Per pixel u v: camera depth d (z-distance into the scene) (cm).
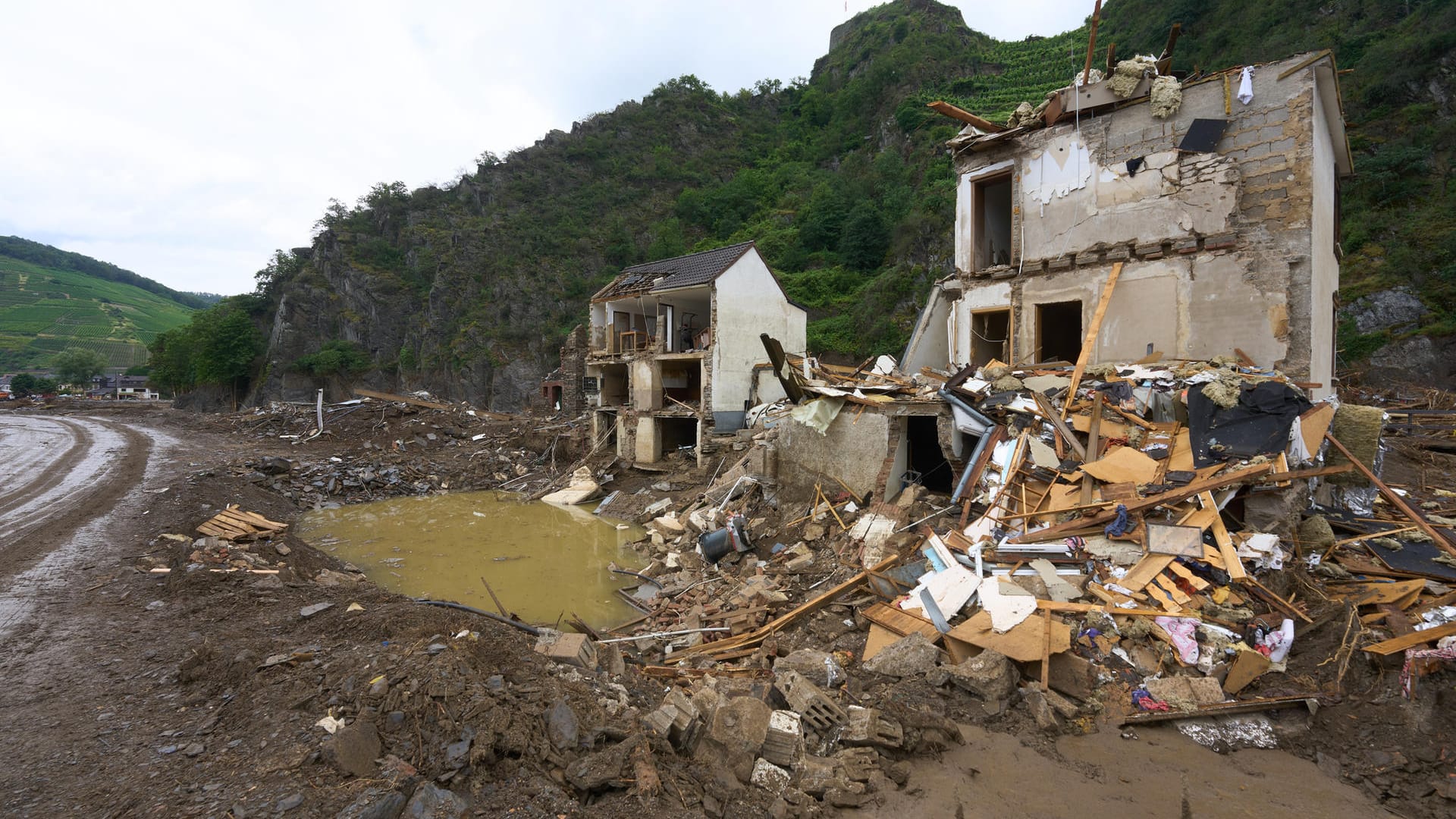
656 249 6662
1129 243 1402
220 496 1934
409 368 6719
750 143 8462
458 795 473
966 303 1666
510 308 6656
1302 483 991
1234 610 773
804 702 647
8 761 545
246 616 965
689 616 1093
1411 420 2106
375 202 7912
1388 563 883
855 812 528
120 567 1234
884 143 6322
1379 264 3036
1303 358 1220
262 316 7800
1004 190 1812
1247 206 1279
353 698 591
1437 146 3238
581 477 2536
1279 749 605
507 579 1452
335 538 1845
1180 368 1256
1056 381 1318
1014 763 599
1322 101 1298
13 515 1658
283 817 438
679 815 480
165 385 7831
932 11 7994
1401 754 560
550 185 7800
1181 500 925
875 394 1423
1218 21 4528
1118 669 730
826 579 1121
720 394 2406
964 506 1138
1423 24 3538
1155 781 568
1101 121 1445
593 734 550
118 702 664
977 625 806
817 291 4997
